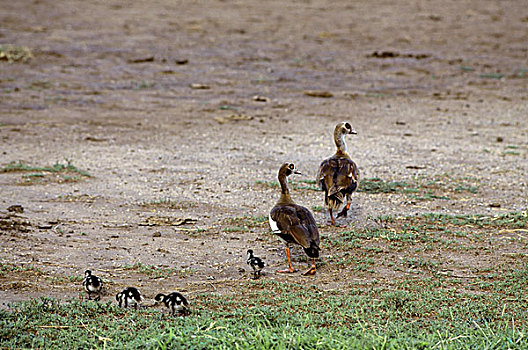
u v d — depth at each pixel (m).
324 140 23.42
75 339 8.00
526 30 51.84
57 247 12.02
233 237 12.83
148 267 11.09
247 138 23.47
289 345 7.42
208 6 60.06
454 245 12.21
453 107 30.12
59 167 18.19
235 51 42.28
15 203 14.75
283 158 20.34
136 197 15.58
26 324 8.41
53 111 27.12
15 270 10.65
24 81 32.50
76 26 47.53
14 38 41.69
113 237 12.71
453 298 9.64
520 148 22.11
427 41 47.41
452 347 7.55
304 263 11.41
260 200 15.49
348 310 9.04
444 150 21.75
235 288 10.22
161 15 54.28
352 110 29.28
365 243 12.34
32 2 55.88
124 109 28.20
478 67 39.75
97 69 36.09
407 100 31.61
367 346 7.43
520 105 30.58
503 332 8.16
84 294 9.83
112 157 20.03
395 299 9.43
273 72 37.31
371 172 18.41
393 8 62.25
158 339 7.57
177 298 8.87
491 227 13.38
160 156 20.31
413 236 12.60
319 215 14.18
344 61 40.66
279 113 28.41
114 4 58.16
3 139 22.06
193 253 11.93
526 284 10.22
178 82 34.19
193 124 25.78
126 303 9.20
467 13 59.31
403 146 22.34
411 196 15.72
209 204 15.12
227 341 7.49
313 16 57.12
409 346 7.52
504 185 17.08
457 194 16.17
